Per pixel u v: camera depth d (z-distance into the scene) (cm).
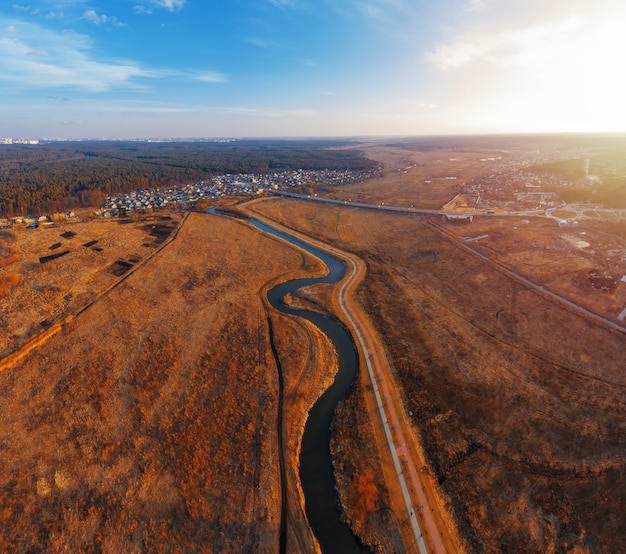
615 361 7056
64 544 4266
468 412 6091
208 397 6450
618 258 11256
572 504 4662
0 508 4612
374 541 4362
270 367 7231
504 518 4544
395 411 6181
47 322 8350
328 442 5769
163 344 7825
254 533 4412
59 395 6419
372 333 8350
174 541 4316
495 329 8275
